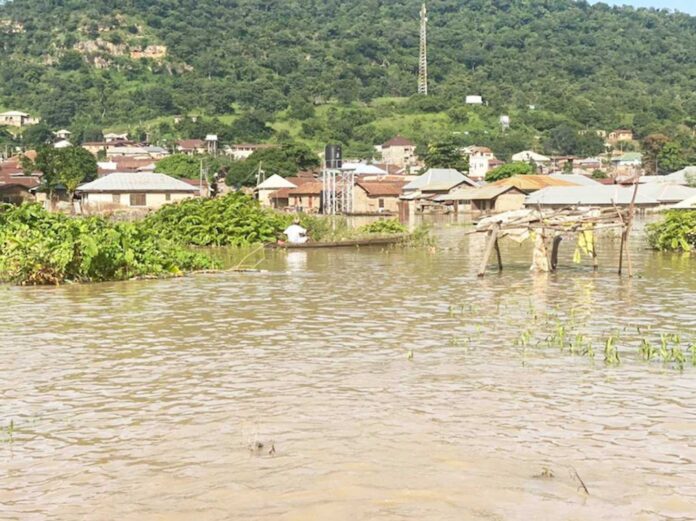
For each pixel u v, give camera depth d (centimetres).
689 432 1044
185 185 8200
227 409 1149
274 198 9769
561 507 820
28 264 2486
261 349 1540
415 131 17075
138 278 2664
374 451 977
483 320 1855
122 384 1288
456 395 1212
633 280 2633
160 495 858
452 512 808
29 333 1700
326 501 834
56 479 905
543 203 8094
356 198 9256
